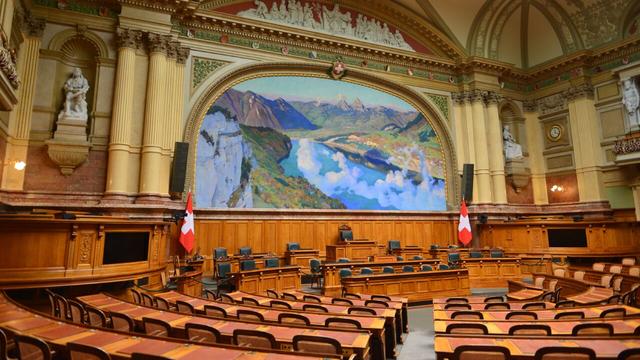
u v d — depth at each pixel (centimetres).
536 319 538
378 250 1478
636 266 1088
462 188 1817
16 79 818
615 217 1748
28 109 1178
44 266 684
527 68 2084
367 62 1772
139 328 479
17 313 455
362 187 1673
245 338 395
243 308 597
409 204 1753
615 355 344
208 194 1403
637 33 1703
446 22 1895
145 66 1315
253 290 997
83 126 1219
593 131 1834
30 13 1200
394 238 1706
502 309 655
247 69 1527
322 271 1113
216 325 462
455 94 1944
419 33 1917
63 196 1179
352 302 721
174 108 1359
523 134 2048
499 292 1230
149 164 1247
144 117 1286
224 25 1502
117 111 1236
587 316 563
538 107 2053
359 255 1430
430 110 1870
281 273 1074
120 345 352
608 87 1812
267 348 368
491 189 1873
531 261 1448
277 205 1512
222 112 1474
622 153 1681
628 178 1719
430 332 771
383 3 1817
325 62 1678
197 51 1455
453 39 1916
